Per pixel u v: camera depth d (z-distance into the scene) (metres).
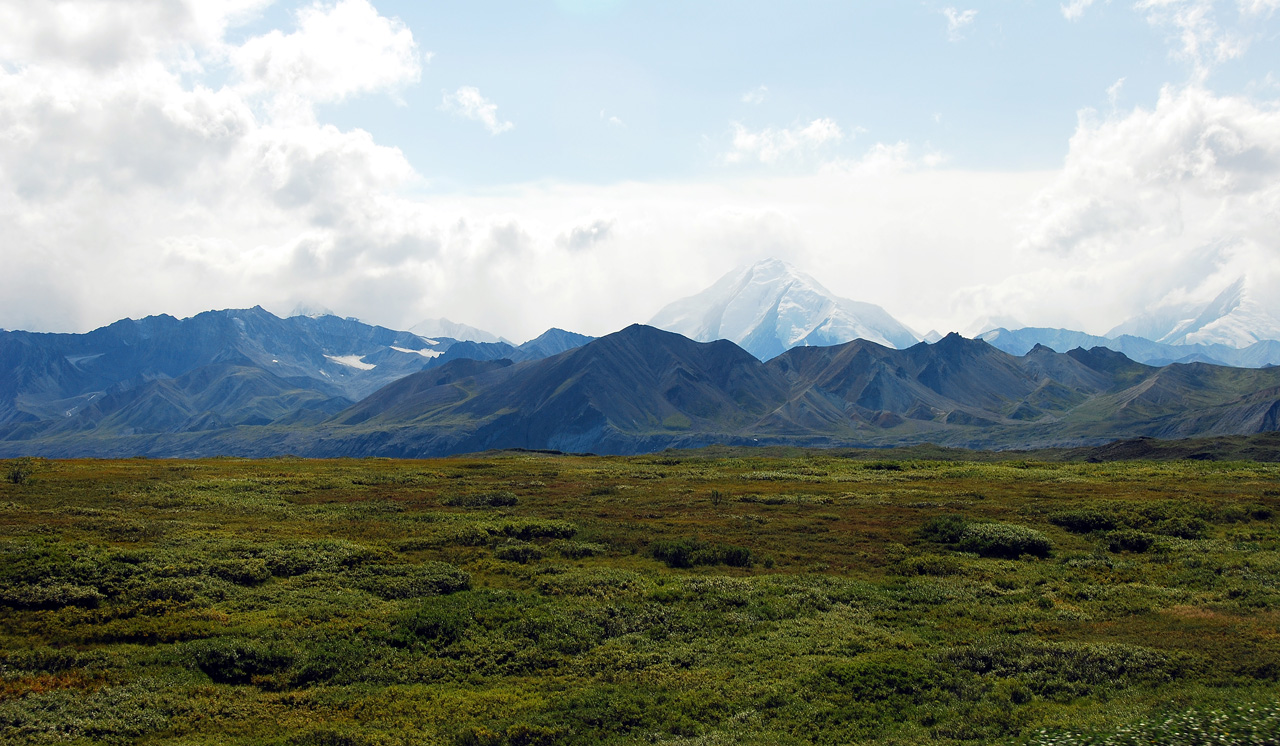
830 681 34.38
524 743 29.20
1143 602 46.03
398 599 46.72
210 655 36.38
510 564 55.72
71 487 80.56
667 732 29.98
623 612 44.78
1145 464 121.38
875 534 65.81
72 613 40.81
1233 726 25.45
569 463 129.38
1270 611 43.22
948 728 29.14
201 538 57.66
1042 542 60.56
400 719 31.17
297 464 118.75
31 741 28.20
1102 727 27.22
